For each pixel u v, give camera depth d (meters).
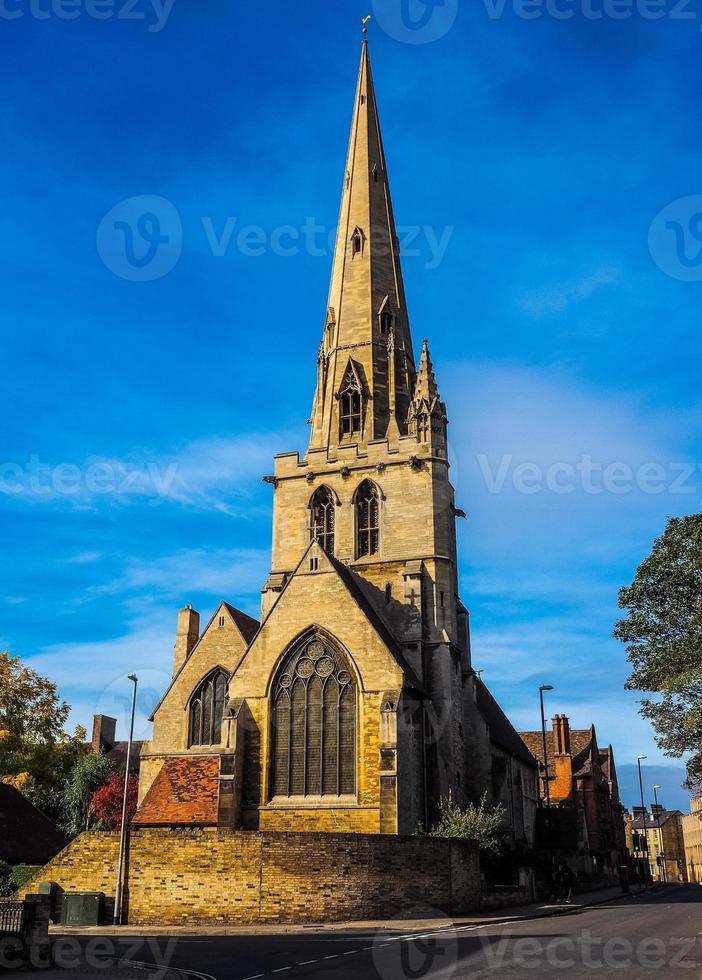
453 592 65.50
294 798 53.31
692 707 51.56
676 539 54.81
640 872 125.06
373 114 81.94
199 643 64.12
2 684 75.12
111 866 43.31
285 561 67.31
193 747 62.09
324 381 73.19
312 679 55.06
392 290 75.44
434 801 56.94
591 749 128.00
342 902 41.34
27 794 75.62
